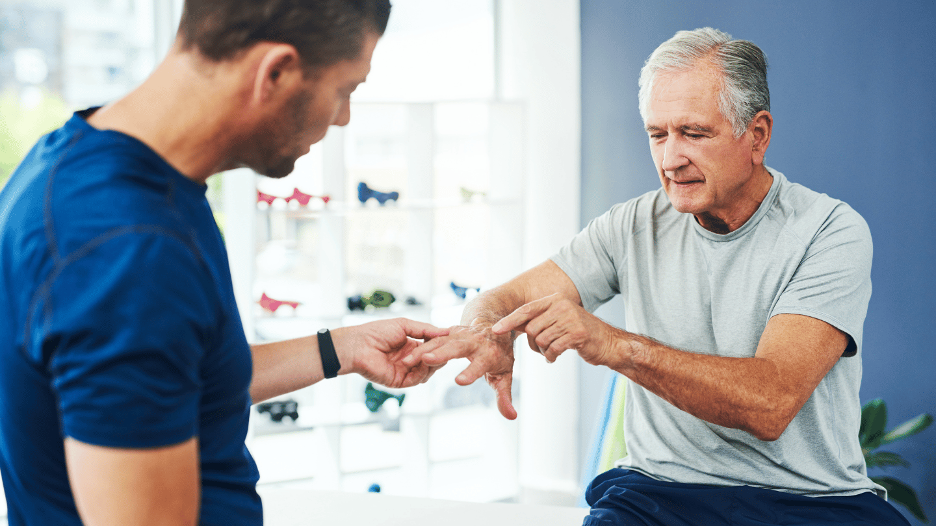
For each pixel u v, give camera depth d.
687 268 1.30
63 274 0.56
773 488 1.19
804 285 1.14
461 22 3.81
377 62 3.86
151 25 3.21
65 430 0.56
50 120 5.22
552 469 3.60
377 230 4.83
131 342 0.55
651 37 2.99
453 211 4.49
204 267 0.63
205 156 0.70
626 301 1.43
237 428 0.78
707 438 1.23
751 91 1.14
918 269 2.17
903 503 2.02
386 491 3.37
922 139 2.14
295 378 1.09
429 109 3.25
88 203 0.59
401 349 1.22
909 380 2.21
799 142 2.47
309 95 0.70
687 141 1.16
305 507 1.48
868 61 2.25
